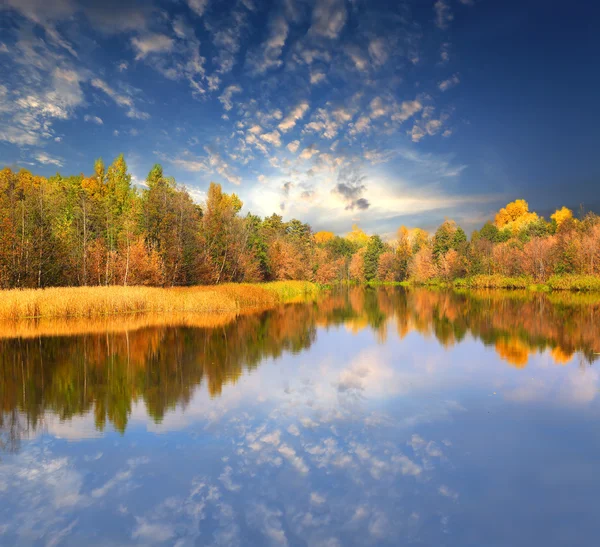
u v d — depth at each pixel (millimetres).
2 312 27297
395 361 15797
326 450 8078
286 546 5246
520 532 5555
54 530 5566
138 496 6430
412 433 8883
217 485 6766
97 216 51562
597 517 5879
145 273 43781
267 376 13711
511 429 9062
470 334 21859
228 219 58656
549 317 28562
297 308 37750
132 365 15406
